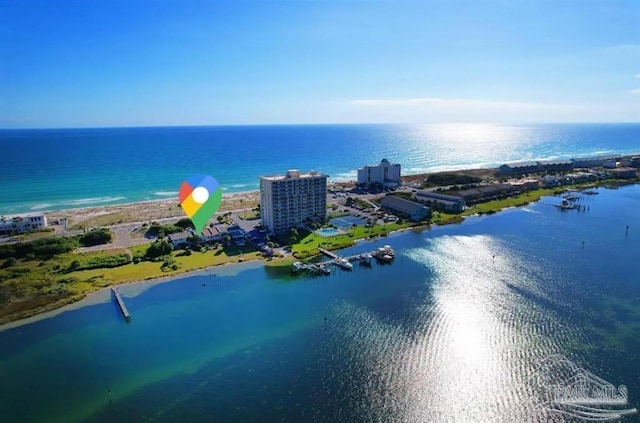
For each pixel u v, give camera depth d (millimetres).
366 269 138750
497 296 115312
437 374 81875
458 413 71500
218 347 92875
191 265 142500
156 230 179375
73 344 95250
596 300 111625
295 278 132125
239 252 156125
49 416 73250
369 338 95500
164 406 74875
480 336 95062
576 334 94812
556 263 139625
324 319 104812
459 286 122875
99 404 75875
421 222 195500
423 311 107938
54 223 196000
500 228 184500
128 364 87438
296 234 172375
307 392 77500
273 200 177125
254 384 80062
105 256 146750
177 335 98250
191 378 82375
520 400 74125
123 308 109812
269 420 70750
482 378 80312
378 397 75812
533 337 94000
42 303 113875
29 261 145125
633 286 120000
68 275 133375
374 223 192625
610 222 191875
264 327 101250
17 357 90562
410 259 147250
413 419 70438
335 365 85438
